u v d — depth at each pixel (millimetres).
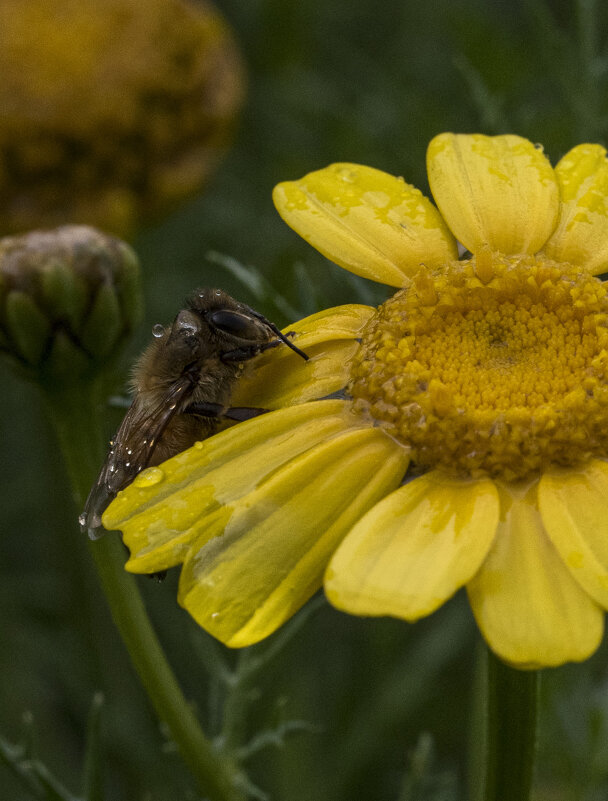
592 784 224
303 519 187
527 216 200
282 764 242
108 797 248
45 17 243
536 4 238
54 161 240
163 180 244
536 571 182
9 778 247
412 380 192
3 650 252
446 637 246
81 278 205
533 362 193
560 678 230
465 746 250
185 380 198
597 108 236
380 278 199
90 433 209
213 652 213
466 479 189
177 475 189
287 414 192
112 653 250
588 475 188
